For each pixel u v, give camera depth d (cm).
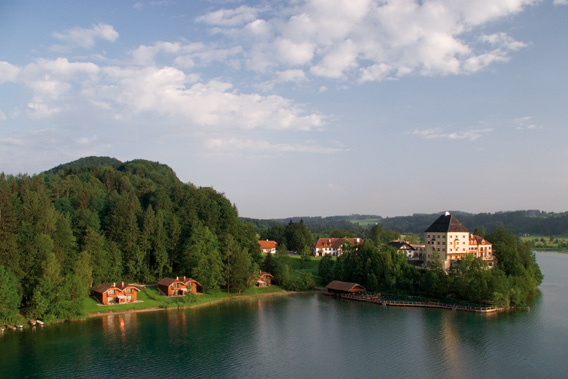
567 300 16125
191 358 9425
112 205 18175
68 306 12256
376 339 10956
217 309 14325
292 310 14325
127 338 10750
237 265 16800
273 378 8394
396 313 13962
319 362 9275
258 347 10256
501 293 14450
